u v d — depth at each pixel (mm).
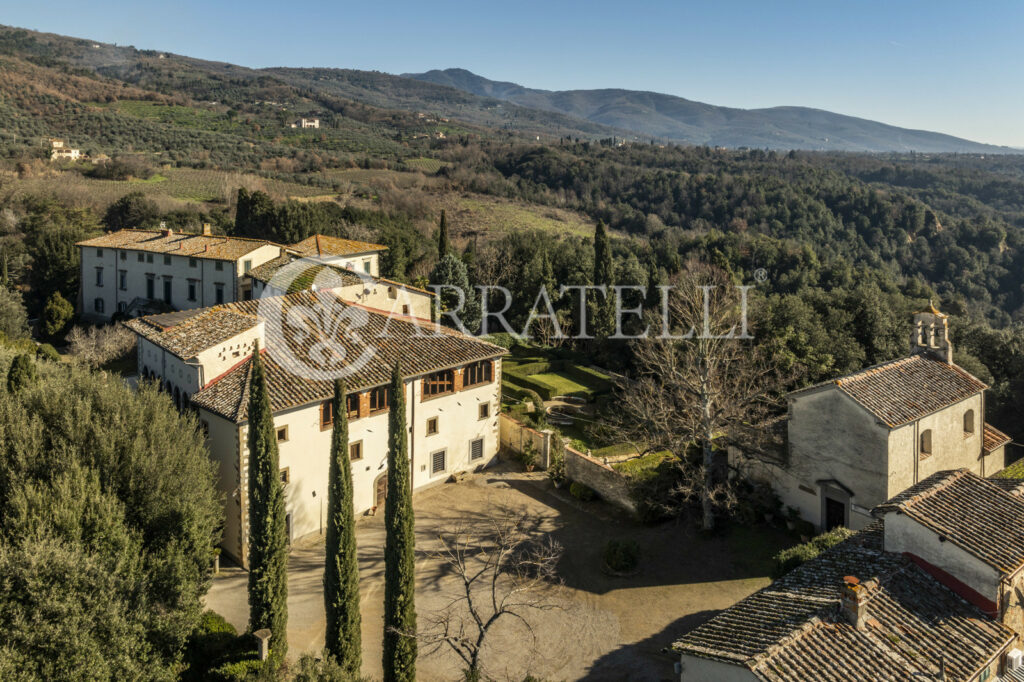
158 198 114125
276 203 114750
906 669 17266
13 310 66562
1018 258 103938
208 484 29859
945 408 33594
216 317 38938
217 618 28484
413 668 24828
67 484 23953
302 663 21156
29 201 107125
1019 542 19969
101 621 20188
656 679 26016
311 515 36281
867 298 57469
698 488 37750
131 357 61625
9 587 19906
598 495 41250
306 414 35406
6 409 27219
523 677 26266
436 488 42312
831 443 33500
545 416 54469
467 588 25703
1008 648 18625
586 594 31750
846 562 22250
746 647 18344
